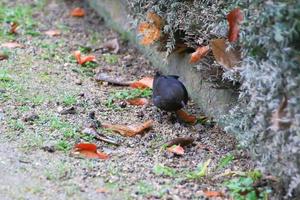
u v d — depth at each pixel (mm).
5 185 7164
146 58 11781
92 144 7988
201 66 9266
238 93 8633
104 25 13531
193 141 8617
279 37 6426
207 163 7715
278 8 6430
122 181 7406
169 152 8305
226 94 8969
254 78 6789
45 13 14031
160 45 10492
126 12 12492
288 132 6504
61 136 8469
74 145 8258
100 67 11320
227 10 8047
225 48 7945
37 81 10336
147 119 9336
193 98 9945
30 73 10648
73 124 8859
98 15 13977
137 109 9656
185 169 7875
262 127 6766
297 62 6492
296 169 6531
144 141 8648
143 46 11891
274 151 6703
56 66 11102
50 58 11430
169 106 8961
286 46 6480
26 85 10109
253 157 7266
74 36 12805
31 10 14125
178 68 10469
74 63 11320
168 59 10758
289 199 6902
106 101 9789
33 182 7250
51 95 9820
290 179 6746
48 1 14781
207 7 8781
